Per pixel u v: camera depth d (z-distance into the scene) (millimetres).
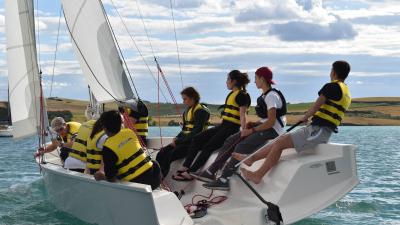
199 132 6785
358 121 98188
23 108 8500
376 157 18562
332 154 5656
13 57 8477
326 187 5504
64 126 7445
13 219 6777
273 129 5883
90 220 5766
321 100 5570
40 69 7672
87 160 5832
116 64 7660
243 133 5910
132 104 7387
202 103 7000
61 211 6719
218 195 6047
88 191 5539
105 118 5023
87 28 7711
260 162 6121
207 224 5285
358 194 9133
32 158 18203
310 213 5289
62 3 7730
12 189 9586
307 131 5625
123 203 4961
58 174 6176
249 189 5746
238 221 5262
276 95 5785
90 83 7828
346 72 5699
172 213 4801
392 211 7477
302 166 5461
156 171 5270
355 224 6582
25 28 8414
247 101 6332
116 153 4980
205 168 6559
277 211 5023
